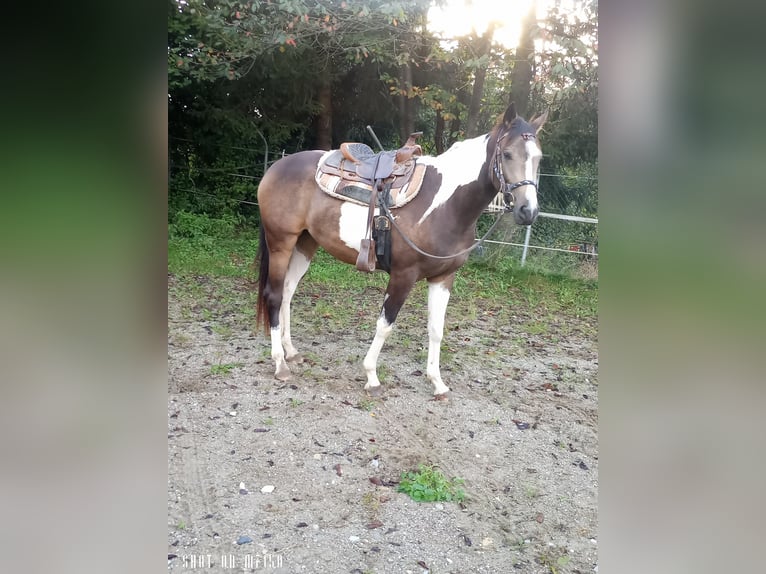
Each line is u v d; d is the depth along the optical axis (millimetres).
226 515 2371
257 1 6727
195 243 7664
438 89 8484
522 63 7984
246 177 9445
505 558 2252
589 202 8438
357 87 9695
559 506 2627
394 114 10000
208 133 9305
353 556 2195
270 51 7398
